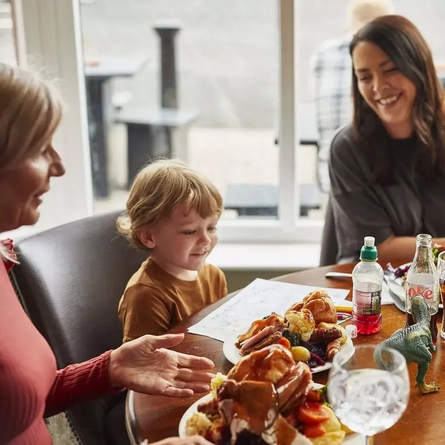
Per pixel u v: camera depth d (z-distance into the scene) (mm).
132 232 1562
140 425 1020
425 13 2117
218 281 1703
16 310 1077
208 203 1506
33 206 1056
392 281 1425
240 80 2262
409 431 972
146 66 2270
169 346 1174
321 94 2191
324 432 918
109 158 2332
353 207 1989
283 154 2262
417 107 1896
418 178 1954
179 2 2203
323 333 1157
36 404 1022
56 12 2119
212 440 916
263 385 885
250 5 2182
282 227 2352
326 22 2131
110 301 1576
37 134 991
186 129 2334
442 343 1232
